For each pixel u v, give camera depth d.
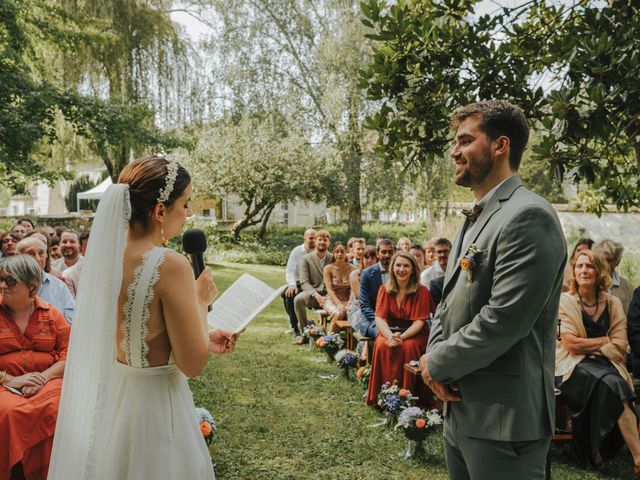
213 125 21.73
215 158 20.75
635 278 9.32
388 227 25.88
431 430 4.05
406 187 21.39
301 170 20.92
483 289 2.03
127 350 1.87
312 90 22.50
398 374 5.09
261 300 2.25
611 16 4.10
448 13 4.72
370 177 21.42
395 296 5.38
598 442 3.93
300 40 22.08
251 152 20.77
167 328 1.85
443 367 2.03
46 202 44.75
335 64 20.81
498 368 1.99
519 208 1.95
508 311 1.87
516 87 4.43
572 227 10.46
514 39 4.70
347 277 7.86
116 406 1.88
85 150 18.39
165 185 1.90
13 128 12.52
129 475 1.83
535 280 1.86
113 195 1.84
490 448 2.01
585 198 6.38
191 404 2.01
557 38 4.59
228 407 5.12
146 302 1.82
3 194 42.03
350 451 4.18
